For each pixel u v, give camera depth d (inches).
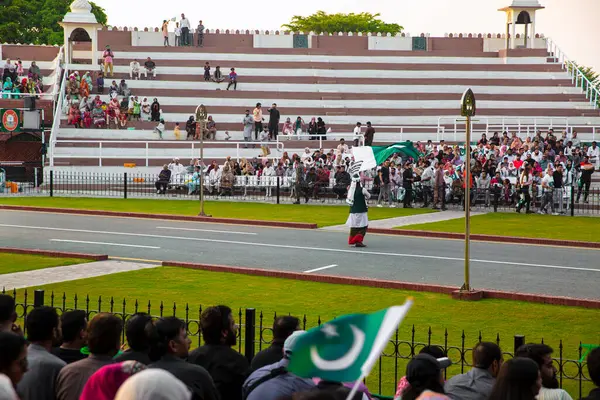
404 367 542.9
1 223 1277.1
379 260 965.2
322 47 2677.2
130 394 177.6
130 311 675.4
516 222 1348.4
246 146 2166.6
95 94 2285.9
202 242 1096.8
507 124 2316.7
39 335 329.1
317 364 220.2
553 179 1534.2
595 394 285.6
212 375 346.9
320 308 709.9
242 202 1640.0
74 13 2465.6
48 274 855.1
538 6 2635.3
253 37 2659.9
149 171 2021.4
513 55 2608.3
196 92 2388.0
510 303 738.8
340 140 2076.8
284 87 2479.1
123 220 1336.1
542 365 342.6
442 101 2474.2
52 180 1711.4
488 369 337.4
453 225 1290.6
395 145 1059.3
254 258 972.6
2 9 3383.4
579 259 987.3
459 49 2699.3
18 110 1936.5
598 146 2028.8
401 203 1641.2
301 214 1425.9
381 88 2497.5
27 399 313.3
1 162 1931.6
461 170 1619.1
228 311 356.5
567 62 2586.1
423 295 772.0
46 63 2486.5
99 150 2041.1
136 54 2517.2
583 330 638.5
